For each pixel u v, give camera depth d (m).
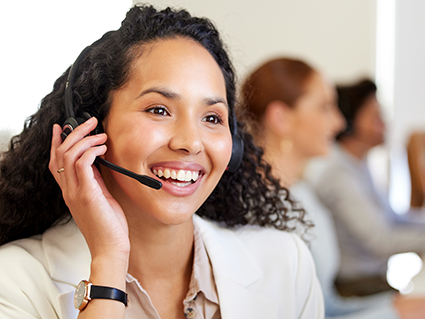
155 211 0.83
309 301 1.11
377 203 2.44
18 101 1.96
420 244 2.19
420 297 1.63
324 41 3.22
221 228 1.17
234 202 1.18
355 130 2.51
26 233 1.04
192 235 1.00
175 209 0.84
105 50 0.89
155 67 0.83
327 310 1.66
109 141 0.87
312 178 2.20
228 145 0.89
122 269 0.82
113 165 0.82
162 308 0.96
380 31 3.44
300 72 1.89
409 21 3.51
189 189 0.85
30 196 0.99
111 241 0.82
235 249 1.09
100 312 0.77
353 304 1.70
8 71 1.96
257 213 1.20
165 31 0.87
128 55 0.85
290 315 1.04
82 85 0.91
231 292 0.98
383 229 2.17
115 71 0.86
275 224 1.22
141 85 0.83
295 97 1.87
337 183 2.17
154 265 0.94
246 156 1.18
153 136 0.81
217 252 1.04
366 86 2.55
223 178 1.16
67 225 1.02
